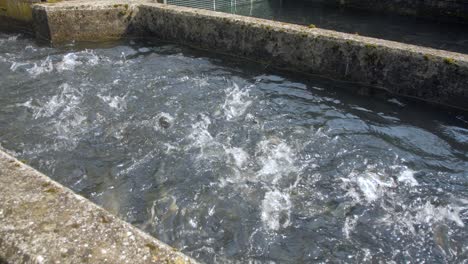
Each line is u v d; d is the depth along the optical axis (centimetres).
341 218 403
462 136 545
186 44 867
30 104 615
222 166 477
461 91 587
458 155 505
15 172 277
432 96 617
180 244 369
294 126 564
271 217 401
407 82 630
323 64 701
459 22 1201
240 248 364
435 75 600
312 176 464
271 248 365
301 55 717
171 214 403
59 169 468
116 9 889
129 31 918
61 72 734
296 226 391
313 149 513
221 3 1158
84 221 236
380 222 399
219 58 807
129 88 669
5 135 534
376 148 517
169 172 465
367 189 444
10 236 223
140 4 897
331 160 493
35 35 941
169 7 877
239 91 665
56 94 646
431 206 420
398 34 1120
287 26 729
